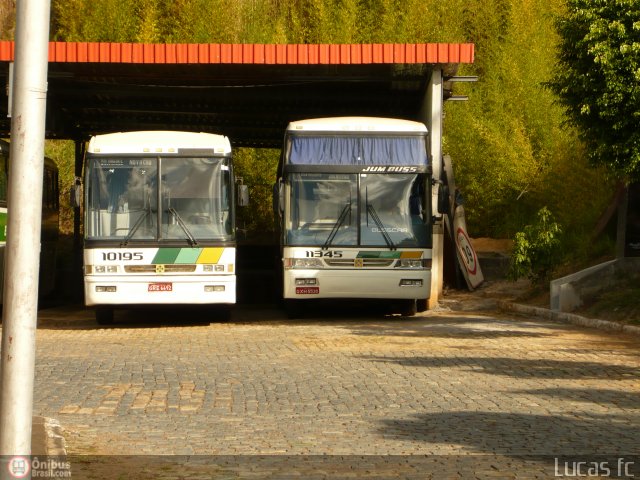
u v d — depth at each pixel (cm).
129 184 2098
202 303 2081
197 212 2100
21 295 612
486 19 4031
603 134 1973
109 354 1576
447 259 2931
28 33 614
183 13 3997
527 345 1666
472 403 1082
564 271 2605
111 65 2527
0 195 2425
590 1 1922
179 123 3500
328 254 2173
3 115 3198
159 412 1037
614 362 1439
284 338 1819
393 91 2920
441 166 2519
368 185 2202
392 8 3959
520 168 3231
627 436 893
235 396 1140
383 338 1794
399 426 948
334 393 1159
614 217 2642
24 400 613
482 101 3572
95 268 2062
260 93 2966
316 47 2461
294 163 2205
